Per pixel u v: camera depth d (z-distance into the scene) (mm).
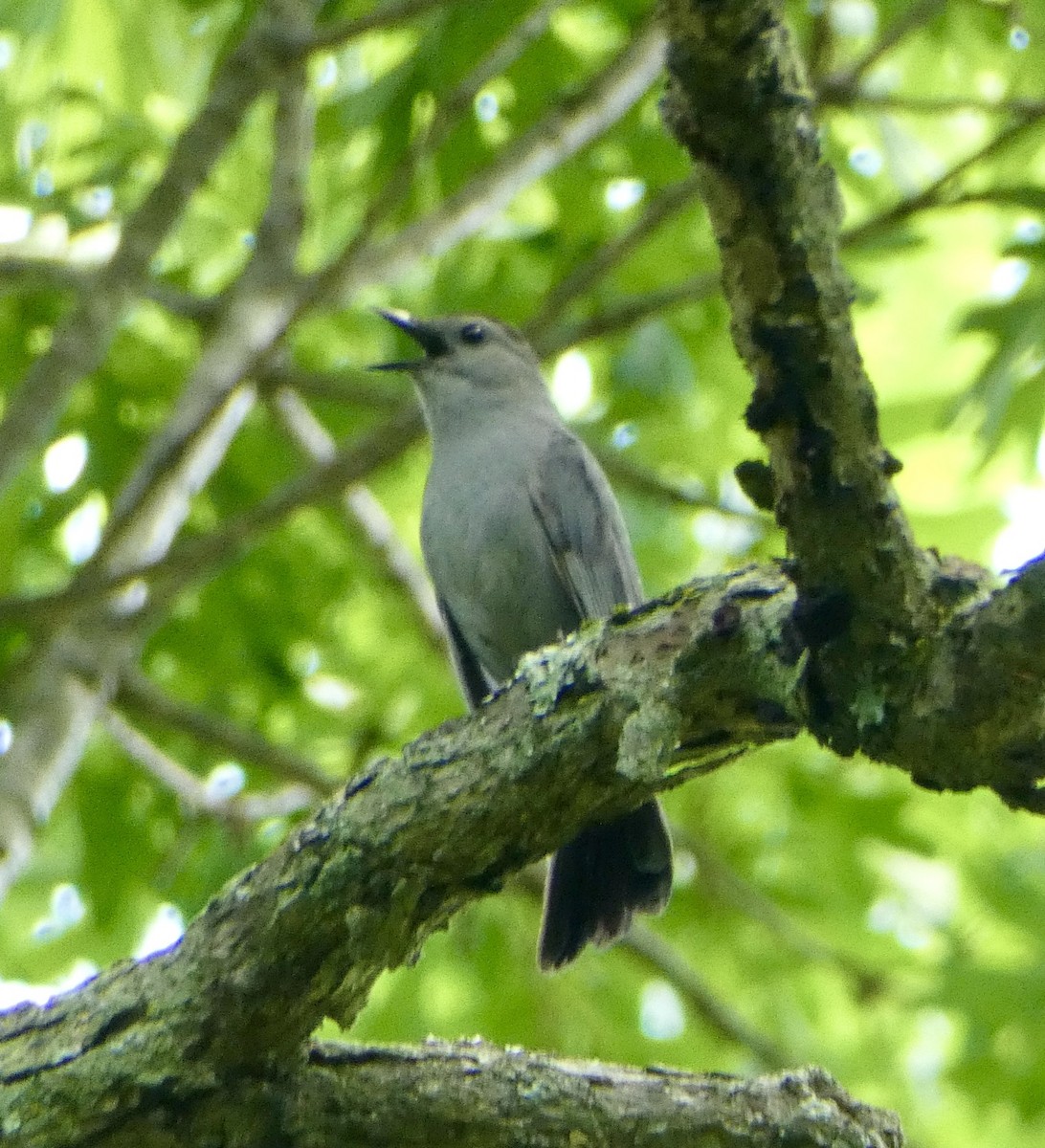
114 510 10758
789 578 5008
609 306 12070
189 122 10594
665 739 5094
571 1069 5492
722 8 4234
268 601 13539
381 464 10531
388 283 12750
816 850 13438
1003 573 5133
